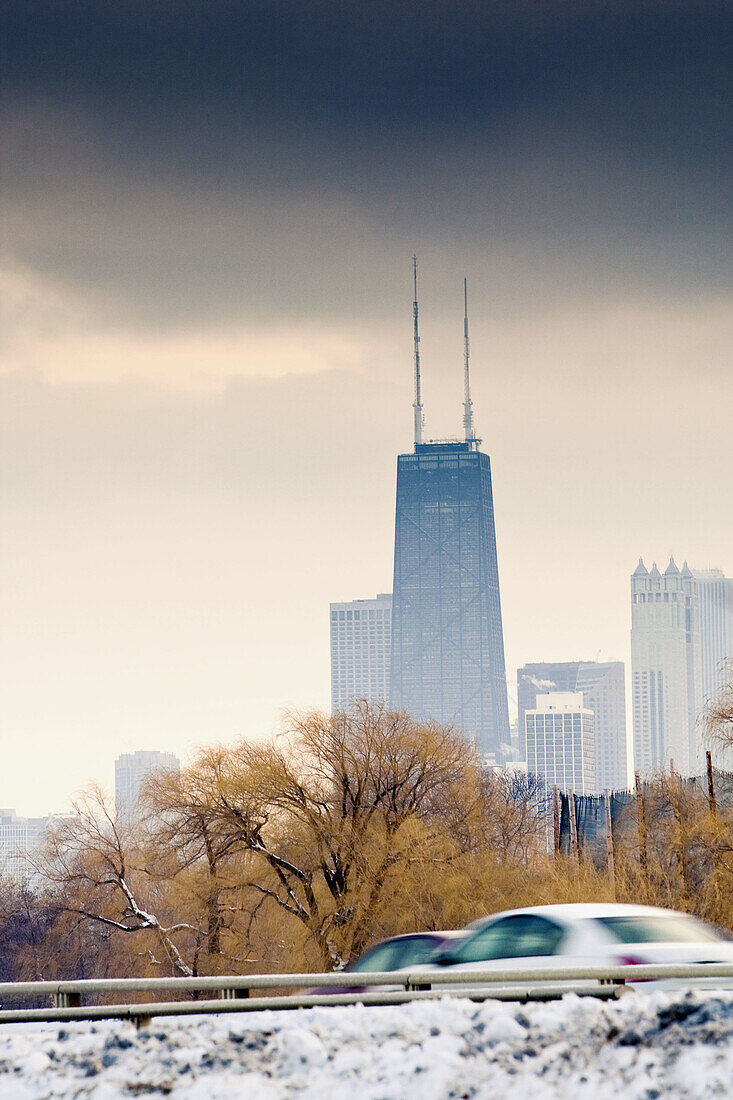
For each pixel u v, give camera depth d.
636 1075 18.73
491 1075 19.42
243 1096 19.30
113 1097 19.64
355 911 88.06
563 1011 23.12
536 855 94.56
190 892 91.06
